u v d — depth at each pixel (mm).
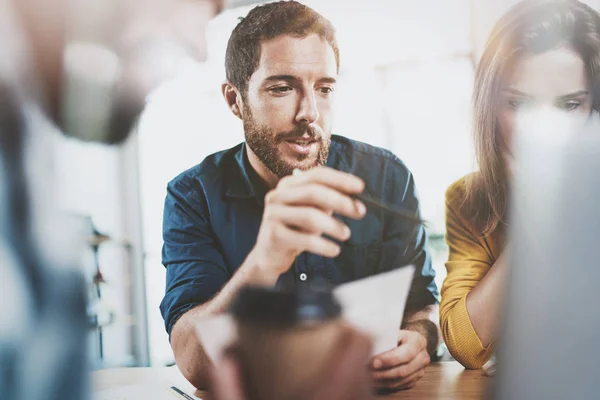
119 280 2396
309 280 1186
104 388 961
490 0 1735
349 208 1107
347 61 2148
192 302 1268
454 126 2082
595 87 1347
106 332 2314
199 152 2041
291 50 1583
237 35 1616
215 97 1947
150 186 2299
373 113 2182
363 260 1313
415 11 2166
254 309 625
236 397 580
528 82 1339
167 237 1432
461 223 1267
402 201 1426
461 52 2188
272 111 1573
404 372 837
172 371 1165
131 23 654
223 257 1381
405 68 2227
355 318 688
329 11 1949
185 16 729
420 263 1338
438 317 1159
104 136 662
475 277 1190
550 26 1340
